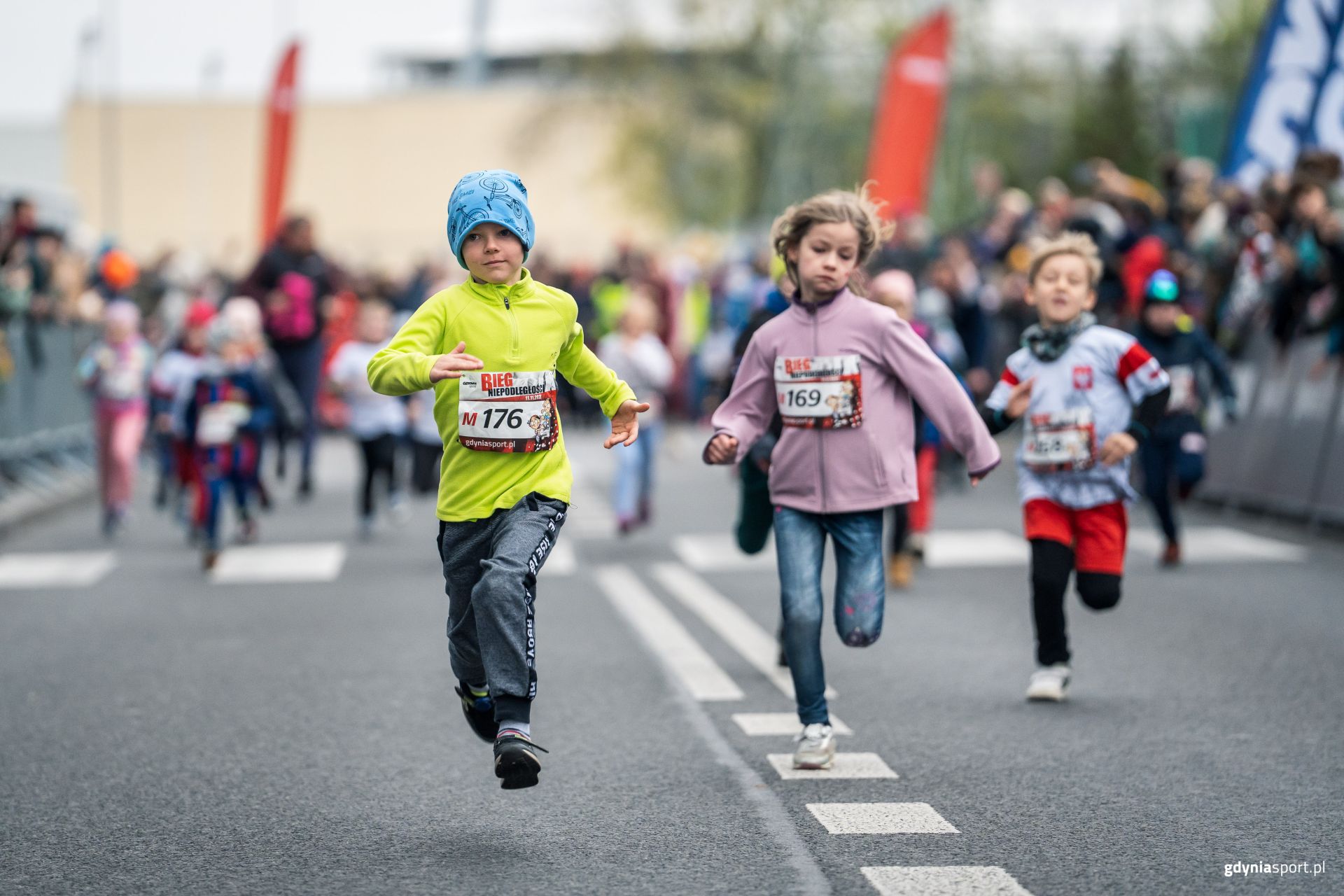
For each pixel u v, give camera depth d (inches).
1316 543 1483.8
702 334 2940.5
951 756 728.3
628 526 1549.0
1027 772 698.8
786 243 724.7
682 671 935.0
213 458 1400.1
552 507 622.8
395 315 3107.8
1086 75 4692.4
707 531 1635.1
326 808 658.2
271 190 2977.4
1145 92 3986.2
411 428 1804.9
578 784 689.6
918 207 2495.1
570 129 6530.5
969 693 864.9
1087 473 844.0
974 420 703.1
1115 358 841.5
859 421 708.7
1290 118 1689.2
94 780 709.3
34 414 2011.6
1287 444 1665.8
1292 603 1149.7
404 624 1114.1
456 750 756.0
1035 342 857.5
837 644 1014.4
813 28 5595.5
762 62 5679.1
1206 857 575.8
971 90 5078.7
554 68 6250.0
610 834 613.3
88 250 2871.6
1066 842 594.9
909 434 719.1
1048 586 841.5
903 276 1051.9
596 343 3006.9
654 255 2938.0
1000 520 1669.5
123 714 843.4
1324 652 970.7
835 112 5580.7
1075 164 3927.2
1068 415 843.4
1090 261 855.1
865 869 564.1
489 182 614.5
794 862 573.9
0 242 2042.3
